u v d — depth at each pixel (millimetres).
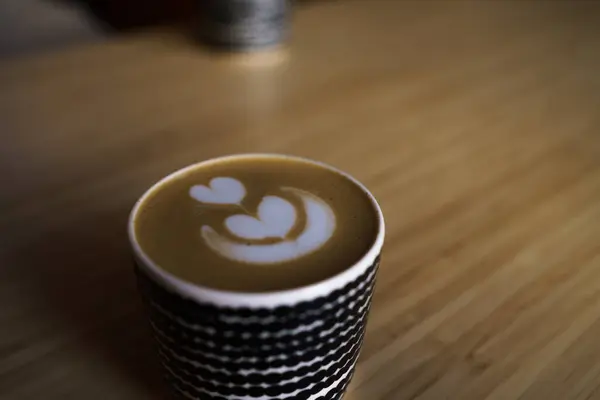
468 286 288
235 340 191
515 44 559
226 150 390
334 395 219
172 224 222
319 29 584
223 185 243
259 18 519
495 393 241
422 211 336
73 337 260
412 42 560
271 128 416
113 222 326
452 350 257
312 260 208
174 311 192
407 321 270
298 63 515
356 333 210
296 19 606
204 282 198
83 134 407
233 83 481
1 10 767
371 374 247
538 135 411
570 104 453
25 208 335
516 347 259
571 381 245
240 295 184
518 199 347
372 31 583
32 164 374
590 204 343
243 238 217
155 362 250
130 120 425
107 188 353
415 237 317
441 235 319
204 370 201
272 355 195
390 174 367
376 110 441
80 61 514
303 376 203
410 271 296
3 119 423
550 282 291
